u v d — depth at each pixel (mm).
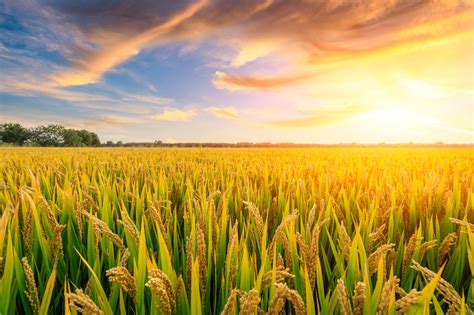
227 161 11914
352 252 2027
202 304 1768
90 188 4383
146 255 1769
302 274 1970
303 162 12438
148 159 14047
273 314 1241
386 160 14180
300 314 1303
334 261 2934
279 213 4059
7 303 1772
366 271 1616
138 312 1719
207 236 2646
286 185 6000
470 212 3824
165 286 1333
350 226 3387
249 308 1139
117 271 1435
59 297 2328
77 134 101000
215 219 2463
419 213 3887
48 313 2266
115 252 2885
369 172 7754
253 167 8602
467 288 2611
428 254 2738
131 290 1469
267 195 4832
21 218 3213
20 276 2082
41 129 96250
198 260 1780
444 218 3613
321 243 2967
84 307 1194
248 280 1809
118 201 4406
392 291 1335
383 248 1846
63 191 3414
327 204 3643
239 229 3656
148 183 5910
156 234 3035
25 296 2102
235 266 1900
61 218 3260
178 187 5348
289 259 2055
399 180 6207
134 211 4195
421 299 1396
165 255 1851
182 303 1581
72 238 3006
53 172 7695
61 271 2516
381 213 3203
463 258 2627
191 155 18734
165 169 9023
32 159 13023
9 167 9156
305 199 4473
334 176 6109
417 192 4793
